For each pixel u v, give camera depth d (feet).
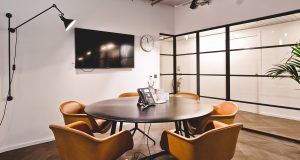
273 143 10.05
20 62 9.73
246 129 12.25
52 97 10.77
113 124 7.84
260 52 16.35
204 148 4.73
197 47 15.06
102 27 12.56
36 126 10.31
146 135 10.71
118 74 13.41
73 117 7.47
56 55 10.85
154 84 15.29
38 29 10.21
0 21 9.15
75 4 11.46
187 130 7.67
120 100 8.92
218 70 19.47
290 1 10.11
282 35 15.06
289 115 14.82
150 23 14.99
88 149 4.85
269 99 15.94
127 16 13.73
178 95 11.27
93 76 12.28
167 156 8.52
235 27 16.88
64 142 5.09
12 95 9.56
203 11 14.32
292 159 8.28
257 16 11.41
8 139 9.52
